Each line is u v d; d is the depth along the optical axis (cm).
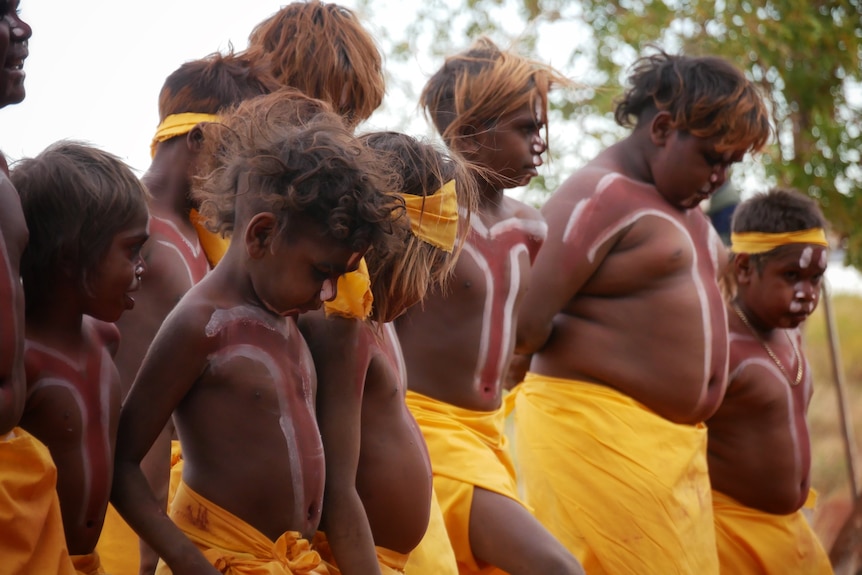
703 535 1044
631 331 1034
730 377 1143
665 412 1040
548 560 842
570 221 1029
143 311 786
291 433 645
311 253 609
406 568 793
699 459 1057
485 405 910
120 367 781
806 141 1884
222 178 654
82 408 618
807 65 1852
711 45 1841
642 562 1000
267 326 647
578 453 1023
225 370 630
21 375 564
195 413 637
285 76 886
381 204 614
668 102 1045
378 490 732
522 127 938
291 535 639
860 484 2078
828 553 1581
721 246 1120
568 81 990
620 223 1030
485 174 923
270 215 610
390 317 714
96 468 620
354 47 904
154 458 764
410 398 893
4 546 555
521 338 1032
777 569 1155
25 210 610
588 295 1052
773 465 1155
